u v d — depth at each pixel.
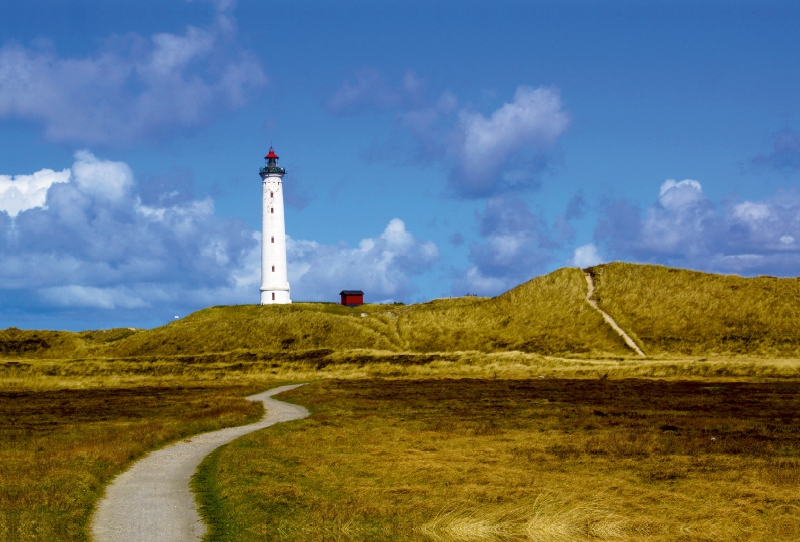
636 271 124.06
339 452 33.91
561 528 21.14
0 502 23.45
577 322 108.94
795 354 89.31
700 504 23.47
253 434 40.00
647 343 98.94
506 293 125.69
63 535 20.22
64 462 30.03
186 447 36.75
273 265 142.38
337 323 118.06
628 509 23.06
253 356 102.25
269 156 143.00
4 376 91.75
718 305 106.50
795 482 26.34
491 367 87.38
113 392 74.06
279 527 21.30
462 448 34.84
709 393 59.81
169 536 20.50
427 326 115.56
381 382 79.44
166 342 115.31
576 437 37.62
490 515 22.41
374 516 22.52
